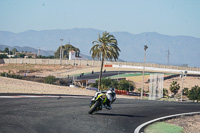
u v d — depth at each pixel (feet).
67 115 90.48
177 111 136.05
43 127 69.51
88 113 98.63
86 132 69.21
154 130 83.25
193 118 118.93
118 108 123.65
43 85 296.71
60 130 68.28
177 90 554.87
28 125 69.87
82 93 240.53
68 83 538.88
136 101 166.61
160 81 330.95
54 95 153.28
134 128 82.17
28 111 89.81
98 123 82.74
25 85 251.39
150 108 135.95
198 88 458.91
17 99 116.98
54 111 95.45
